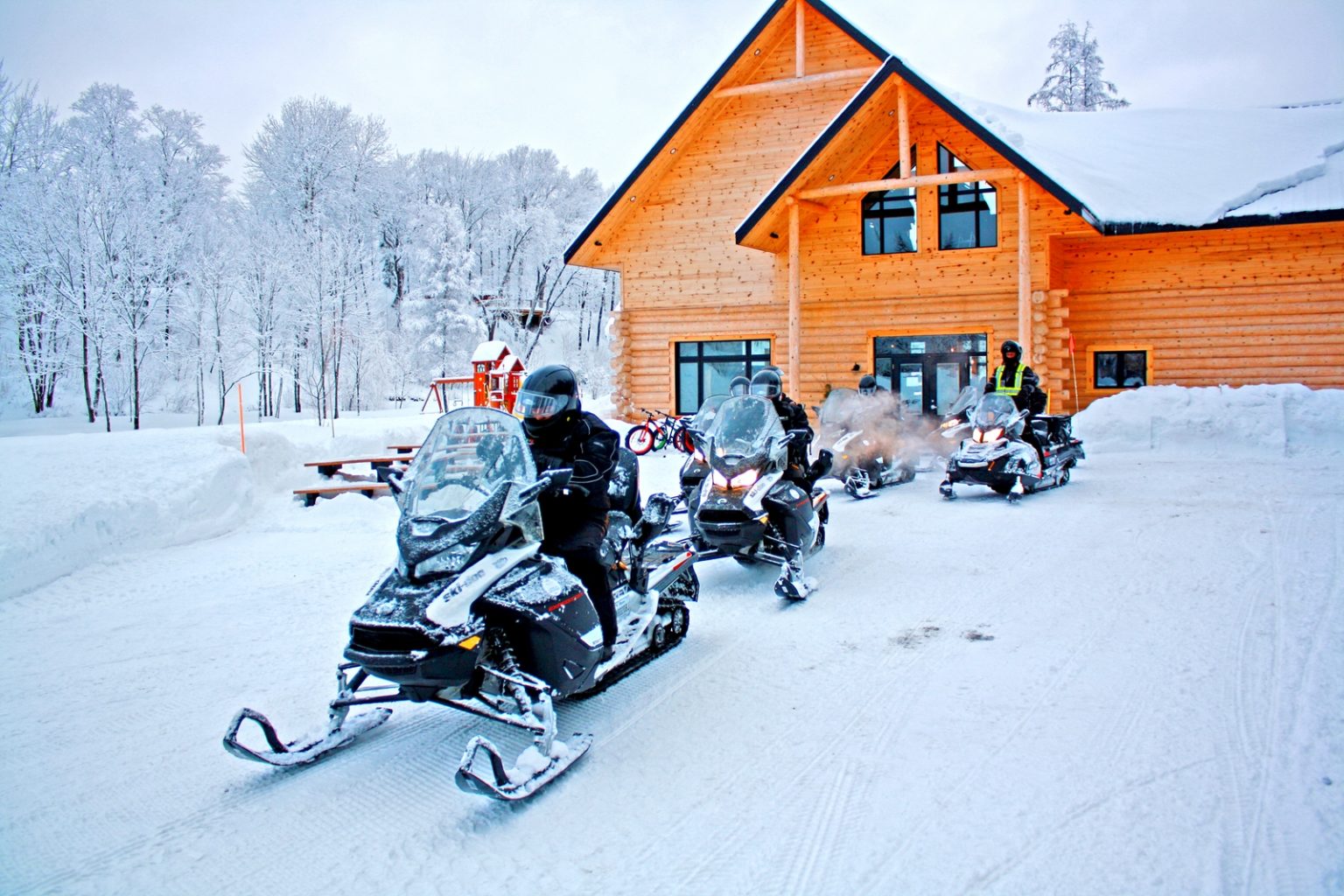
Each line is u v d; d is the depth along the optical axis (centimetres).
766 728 429
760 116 1970
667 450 1602
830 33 1919
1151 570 689
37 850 341
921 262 1823
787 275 1947
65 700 499
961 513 996
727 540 661
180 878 319
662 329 2056
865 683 481
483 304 4981
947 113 1631
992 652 521
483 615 396
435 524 392
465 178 5834
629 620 499
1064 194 1517
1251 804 336
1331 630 524
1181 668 477
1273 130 2042
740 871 308
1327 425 1407
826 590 687
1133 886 289
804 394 1930
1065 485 1159
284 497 1244
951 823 333
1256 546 748
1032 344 1667
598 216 2020
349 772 401
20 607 710
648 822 344
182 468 1052
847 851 317
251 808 369
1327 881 287
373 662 368
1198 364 1722
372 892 305
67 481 966
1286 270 1655
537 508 426
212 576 805
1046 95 3906
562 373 447
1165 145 1998
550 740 382
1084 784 357
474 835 341
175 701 493
